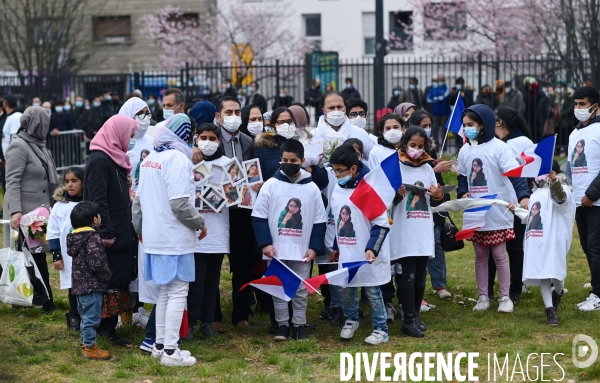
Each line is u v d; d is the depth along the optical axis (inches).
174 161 248.7
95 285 252.2
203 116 297.7
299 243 269.6
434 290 348.8
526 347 262.2
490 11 1018.1
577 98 309.6
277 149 290.7
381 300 271.9
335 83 815.7
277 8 1211.2
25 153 314.7
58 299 331.9
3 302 320.8
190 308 272.8
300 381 230.1
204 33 1226.6
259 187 281.6
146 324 291.7
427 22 1101.7
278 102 773.3
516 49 1003.3
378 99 685.3
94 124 766.5
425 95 761.0
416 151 278.8
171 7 1214.3
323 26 1246.3
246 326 295.4
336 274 259.8
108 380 235.9
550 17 919.7
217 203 270.8
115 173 265.6
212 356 257.0
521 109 715.4
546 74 759.7
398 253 277.9
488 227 307.4
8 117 556.1
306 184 271.7
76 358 255.0
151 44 1259.2
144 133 308.7
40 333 288.7
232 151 289.9
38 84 890.1
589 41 795.4
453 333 285.7
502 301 311.3
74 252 252.5
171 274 247.4
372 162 288.5
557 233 287.7
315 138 301.3
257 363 251.9
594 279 306.8
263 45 1184.2
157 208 249.3
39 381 235.9
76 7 1119.0
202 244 272.1
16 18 1096.8
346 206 266.1
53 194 294.7
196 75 819.4
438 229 330.0
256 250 292.2
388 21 1221.1
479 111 307.3
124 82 867.4
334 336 284.0
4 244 333.1
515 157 308.2
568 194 288.5
